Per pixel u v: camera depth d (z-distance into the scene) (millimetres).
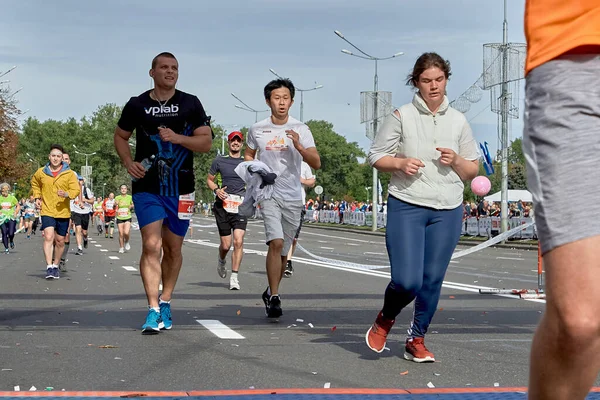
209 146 8438
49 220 15242
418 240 6637
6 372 6207
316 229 62406
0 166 62312
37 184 15281
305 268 19031
